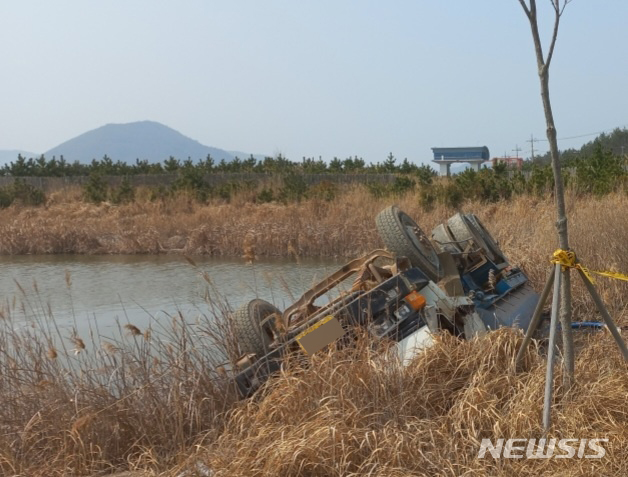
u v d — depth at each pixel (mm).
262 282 15305
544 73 5547
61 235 25703
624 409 5422
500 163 26656
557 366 6066
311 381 5973
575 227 12773
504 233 15938
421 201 24906
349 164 48375
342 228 22344
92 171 44625
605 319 5746
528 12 5531
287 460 4977
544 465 4887
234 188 34656
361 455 5121
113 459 6055
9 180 43531
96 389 6531
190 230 25188
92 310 12844
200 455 5531
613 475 4754
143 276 17859
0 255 25266
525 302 9055
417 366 6164
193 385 6531
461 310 7250
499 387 5895
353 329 6688
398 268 7188
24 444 6059
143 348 7090
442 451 5184
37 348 7395
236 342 7641
